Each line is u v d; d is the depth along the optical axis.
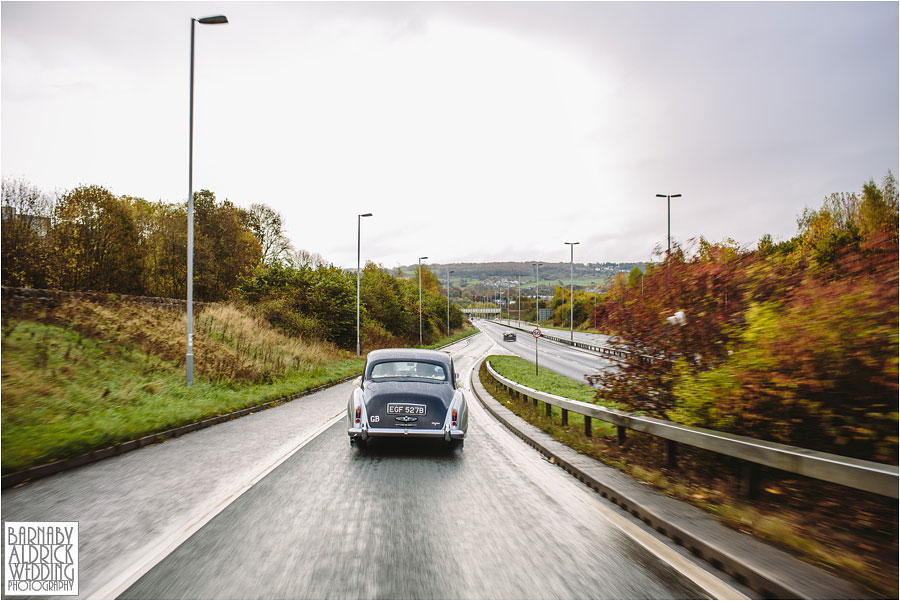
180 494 6.12
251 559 4.21
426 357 9.58
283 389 18.45
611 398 9.18
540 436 10.37
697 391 6.91
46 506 5.62
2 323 15.02
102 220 31.42
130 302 23.02
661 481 6.38
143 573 3.91
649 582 3.90
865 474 3.99
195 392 14.88
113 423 9.61
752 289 6.96
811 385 5.24
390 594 3.63
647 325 8.42
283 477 7.01
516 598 3.60
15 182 23.97
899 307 4.88
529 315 157.12
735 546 4.29
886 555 4.30
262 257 59.34
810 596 3.41
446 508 5.72
